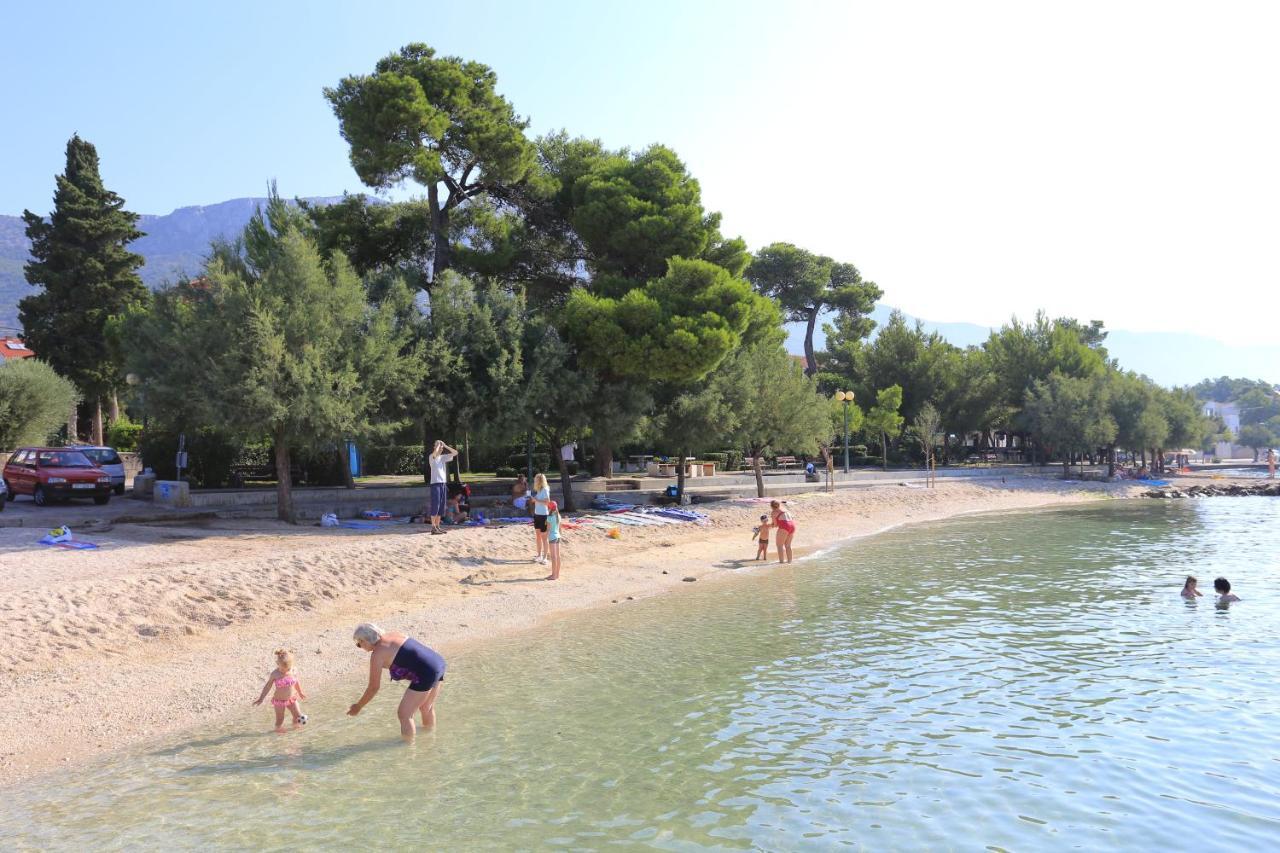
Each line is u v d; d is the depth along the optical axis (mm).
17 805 8125
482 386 26906
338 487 32156
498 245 33906
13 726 10102
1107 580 21172
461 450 45250
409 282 29312
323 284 24016
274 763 9234
